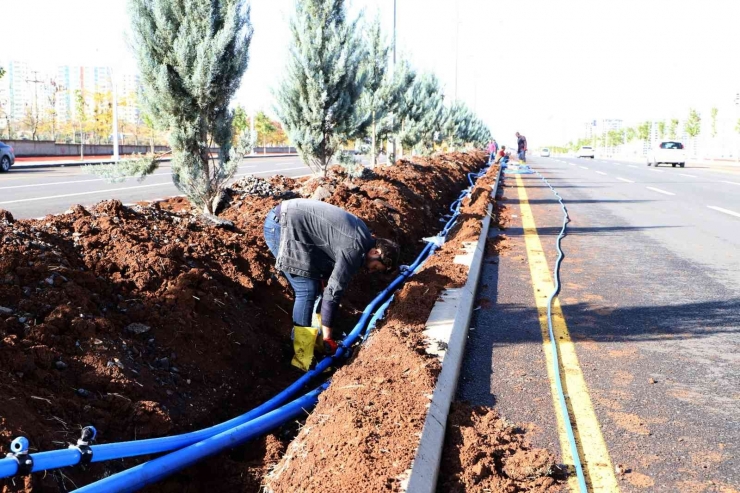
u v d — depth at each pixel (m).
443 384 3.73
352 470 2.75
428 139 23.23
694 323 5.50
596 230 10.91
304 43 10.15
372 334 4.66
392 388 3.55
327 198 8.06
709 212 13.53
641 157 73.56
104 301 4.00
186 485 3.11
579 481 2.96
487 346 4.86
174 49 6.20
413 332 4.49
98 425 3.06
